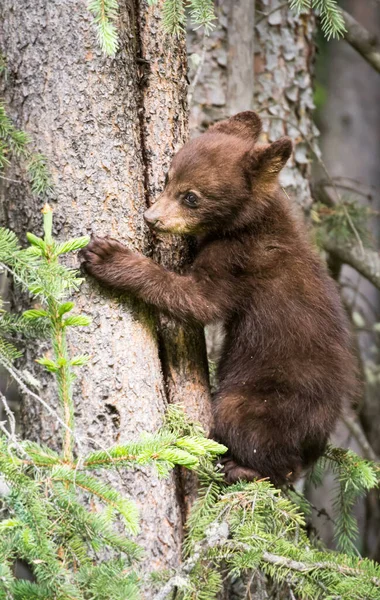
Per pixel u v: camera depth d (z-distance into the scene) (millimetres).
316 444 10453
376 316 18453
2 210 9461
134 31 9688
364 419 18031
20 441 7320
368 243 15648
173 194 9984
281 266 10586
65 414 7180
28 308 9375
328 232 15391
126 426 9078
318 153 15164
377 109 28906
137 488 9031
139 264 9312
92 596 6777
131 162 9414
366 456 15734
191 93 12594
